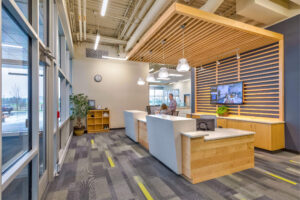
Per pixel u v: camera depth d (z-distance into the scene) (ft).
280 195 7.04
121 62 23.79
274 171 9.35
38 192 6.04
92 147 14.38
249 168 9.71
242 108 16.11
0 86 3.48
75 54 21.59
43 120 8.23
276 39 12.69
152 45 13.64
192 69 23.67
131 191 7.44
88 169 9.80
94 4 14.11
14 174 4.02
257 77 14.75
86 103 19.86
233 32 11.29
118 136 18.74
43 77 8.20
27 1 5.96
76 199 6.88
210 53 16.16
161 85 57.36
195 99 22.72
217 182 8.14
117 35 21.30
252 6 11.47
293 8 12.51
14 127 5.35
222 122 16.42
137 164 10.52
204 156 8.31
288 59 12.76
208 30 10.91
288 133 12.79
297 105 12.28
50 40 8.48
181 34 11.65
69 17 15.17
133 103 24.41
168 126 8.80
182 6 8.78
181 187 7.72
